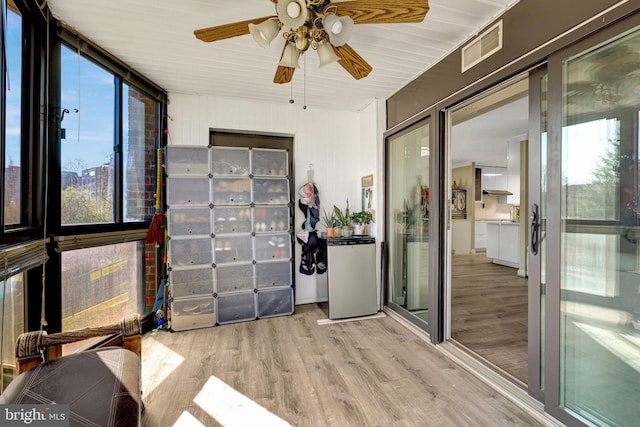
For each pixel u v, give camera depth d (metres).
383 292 3.47
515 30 1.82
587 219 1.48
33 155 1.86
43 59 1.91
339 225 3.61
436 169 2.60
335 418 1.70
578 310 1.53
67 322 2.15
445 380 2.06
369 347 2.55
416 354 2.43
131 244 2.81
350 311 3.24
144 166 2.96
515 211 6.87
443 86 2.50
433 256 2.61
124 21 2.05
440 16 1.97
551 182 1.61
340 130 3.91
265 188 3.26
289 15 1.38
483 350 2.44
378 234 3.48
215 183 3.09
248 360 2.34
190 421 1.68
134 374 1.22
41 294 1.90
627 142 1.32
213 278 3.05
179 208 2.98
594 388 1.47
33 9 1.80
